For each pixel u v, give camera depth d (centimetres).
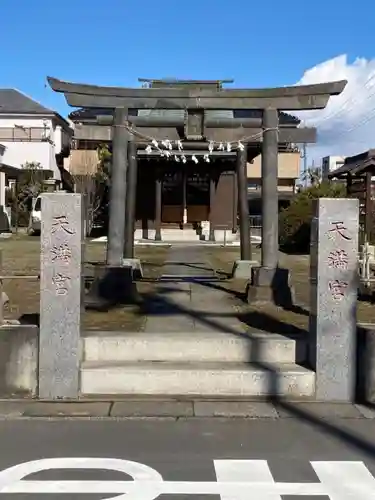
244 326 730
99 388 577
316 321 569
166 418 512
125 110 920
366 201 1498
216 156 2470
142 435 472
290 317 798
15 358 566
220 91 916
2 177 3266
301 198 2411
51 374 562
